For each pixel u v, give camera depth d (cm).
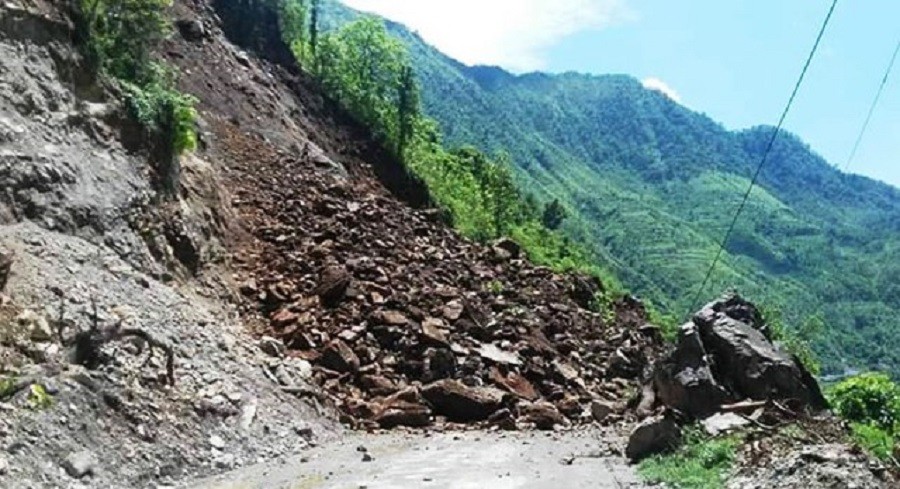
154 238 1972
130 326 1452
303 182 3195
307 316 2147
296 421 1608
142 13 2239
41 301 1372
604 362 2650
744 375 1491
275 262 2442
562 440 1628
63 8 1995
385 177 3981
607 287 4044
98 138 1955
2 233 1534
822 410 1463
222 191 2636
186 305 1827
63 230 1708
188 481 1222
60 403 1175
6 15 1828
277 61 4225
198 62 3553
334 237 2744
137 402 1300
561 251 5044
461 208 4228
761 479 1033
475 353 2209
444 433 1752
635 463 1292
